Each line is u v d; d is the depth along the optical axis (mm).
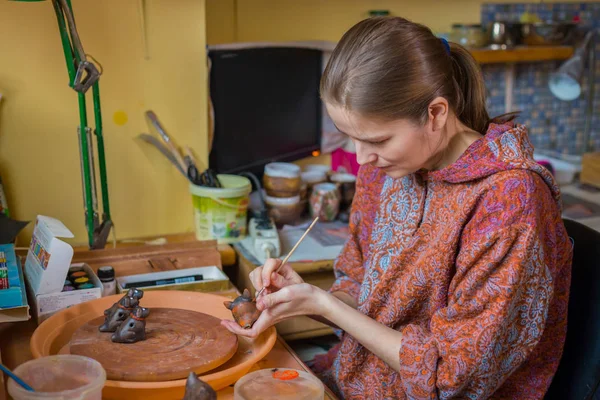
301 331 1633
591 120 2670
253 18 1972
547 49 2354
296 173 1877
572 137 2660
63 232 1275
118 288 1373
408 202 1223
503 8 2371
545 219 1075
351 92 1009
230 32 1951
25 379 899
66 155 1666
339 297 1350
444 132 1102
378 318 1196
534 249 1020
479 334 1011
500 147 1085
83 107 1414
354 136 1059
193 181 1740
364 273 1344
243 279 1671
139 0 1631
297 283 1240
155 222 1813
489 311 1020
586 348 1189
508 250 1019
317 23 2064
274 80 1978
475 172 1080
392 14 2170
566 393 1223
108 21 1623
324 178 2027
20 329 1242
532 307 1045
